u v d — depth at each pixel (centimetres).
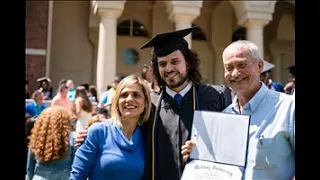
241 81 250
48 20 1712
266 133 243
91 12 1839
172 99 304
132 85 292
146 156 291
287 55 2138
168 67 302
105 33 1434
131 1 2045
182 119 294
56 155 373
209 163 250
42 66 1681
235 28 2148
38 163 381
